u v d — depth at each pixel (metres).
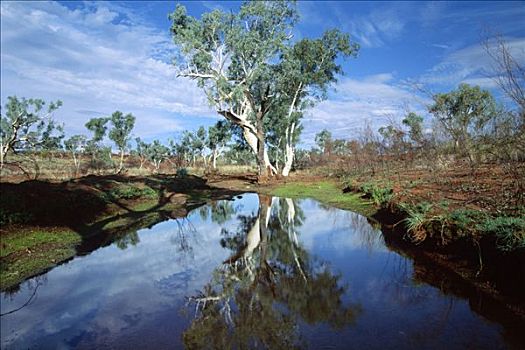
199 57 24.80
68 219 13.41
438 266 7.61
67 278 8.44
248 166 62.91
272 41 25.95
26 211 11.78
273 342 5.25
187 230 14.19
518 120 6.43
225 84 25.39
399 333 5.23
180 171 33.62
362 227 12.83
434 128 15.27
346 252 9.88
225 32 25.94
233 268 9.17
